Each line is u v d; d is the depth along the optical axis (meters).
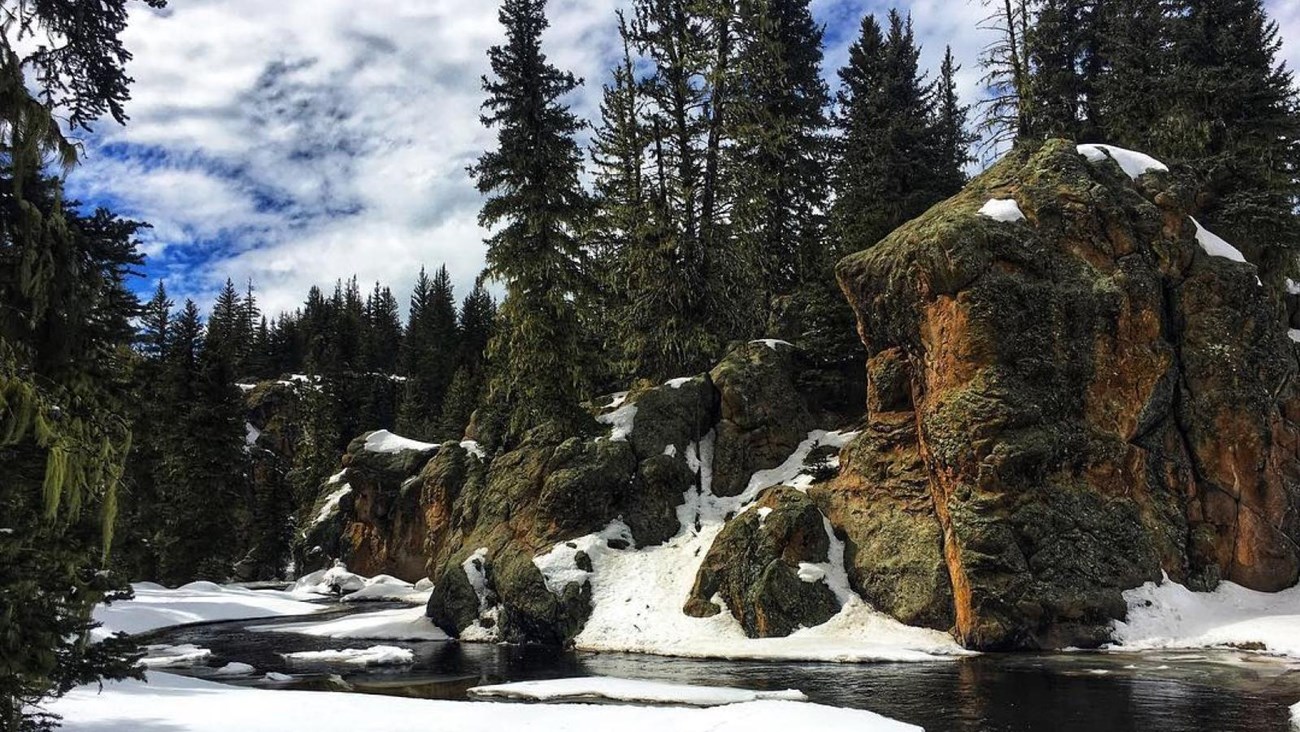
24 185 8.19
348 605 41.66
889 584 23.27
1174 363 23.16
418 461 54.00
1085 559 20.80
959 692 15.08
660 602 25.55
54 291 8.08
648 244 35.81
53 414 7.41
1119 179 25.45
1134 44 33.94
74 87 9.92
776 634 22.84
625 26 37.12
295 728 10.97
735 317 36.28
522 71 31.97
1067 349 22.92
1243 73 31.27
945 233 23.81
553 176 31.78
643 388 34.81
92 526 8.20
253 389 90.06
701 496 30.11
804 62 41.88
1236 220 28.08
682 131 36.44
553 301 31.27
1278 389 23.31
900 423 25.95
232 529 46.47
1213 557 21.94
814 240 42.28
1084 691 14.64
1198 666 16.78
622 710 12.62
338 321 101.62
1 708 7.37
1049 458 21.56
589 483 29.02
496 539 30.11
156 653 23.64
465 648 24.98
